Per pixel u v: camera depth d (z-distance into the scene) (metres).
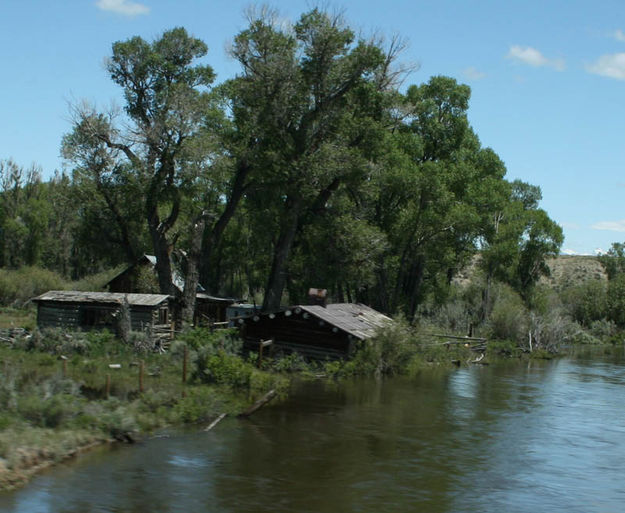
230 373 25.86
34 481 14.38
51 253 82.38
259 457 17.25
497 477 16.67
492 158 61.56
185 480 15.08
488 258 61.72
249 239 67.25
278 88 42.84
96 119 41.88
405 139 53.62
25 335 35.06
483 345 48.16
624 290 75.56
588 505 14.88
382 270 52.72
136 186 42.34
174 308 40.03
